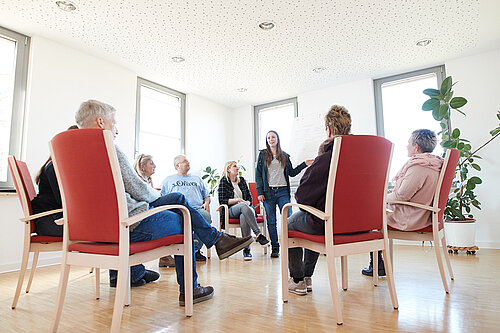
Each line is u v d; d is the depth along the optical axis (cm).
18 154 315
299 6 288
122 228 120
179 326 139
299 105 528
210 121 559
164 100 496
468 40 361
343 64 419
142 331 134
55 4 280
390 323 139
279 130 567
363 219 151
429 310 155
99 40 345
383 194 159
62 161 131
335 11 297
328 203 141
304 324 139
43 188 180
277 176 333
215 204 538
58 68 345
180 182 331
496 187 377
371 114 461
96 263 126
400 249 371
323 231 150
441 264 186
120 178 122
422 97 441
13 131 313
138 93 451
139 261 130
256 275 242
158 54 381
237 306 167
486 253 336
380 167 153
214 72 439
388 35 345
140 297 187
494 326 134
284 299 172
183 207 149
